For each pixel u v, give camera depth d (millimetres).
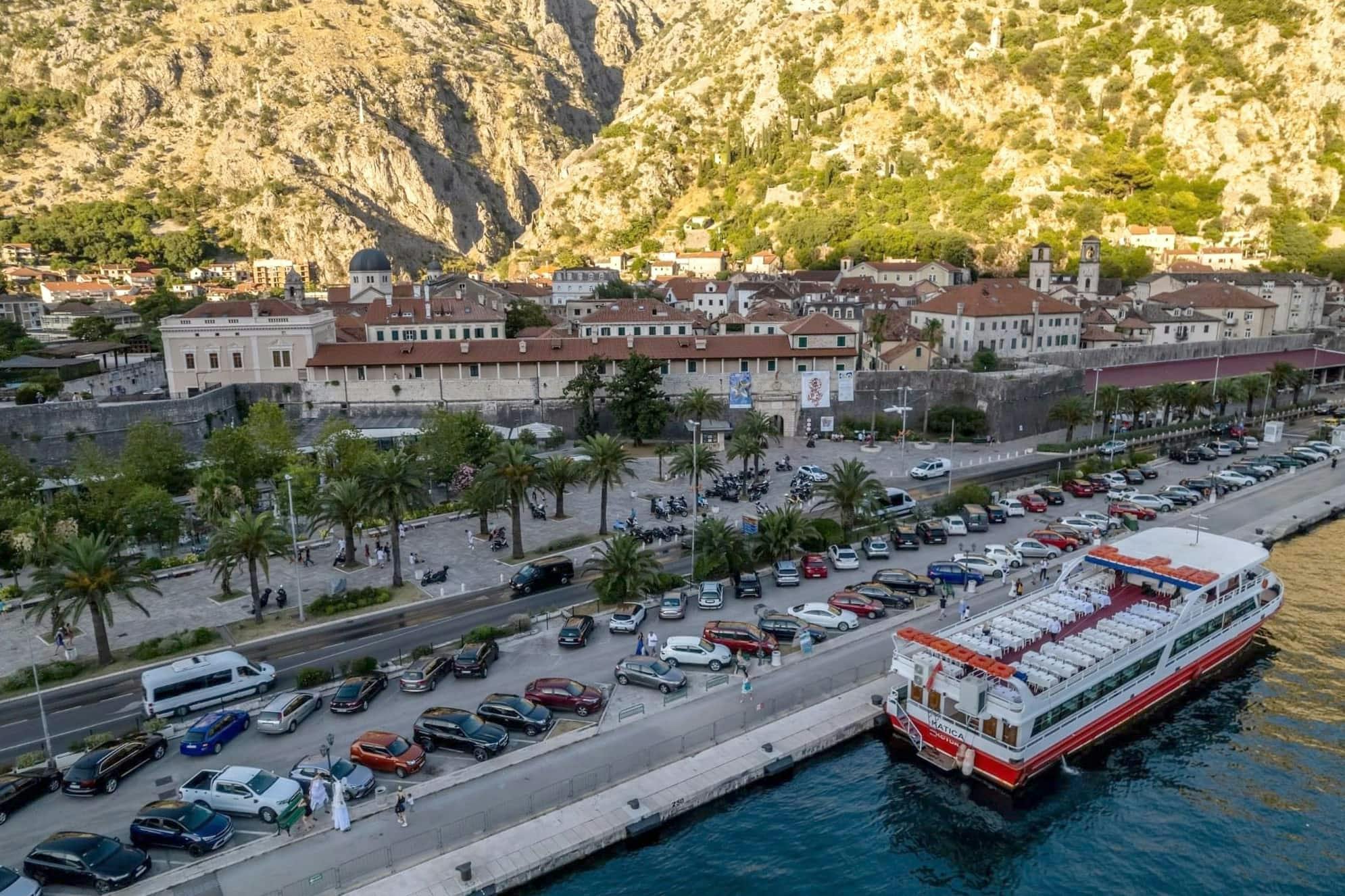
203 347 121750
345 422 96562
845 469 78938
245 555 62781
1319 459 112188
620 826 40031
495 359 119562
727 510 87562
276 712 47406
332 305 174125
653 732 47594
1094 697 50125
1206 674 59469
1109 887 40125
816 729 48531
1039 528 82312
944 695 47656
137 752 43969
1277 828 44125
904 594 64375
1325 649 63000
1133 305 182125
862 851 41719
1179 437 124688
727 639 56750
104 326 173375
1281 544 82938
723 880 39344
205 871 36500
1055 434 127375
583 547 78000
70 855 35531
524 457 75000
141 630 62094
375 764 43438
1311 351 169125
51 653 58531
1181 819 44969
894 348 143750
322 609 64188
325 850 37844
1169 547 63906
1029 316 158250
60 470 85875
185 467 88625
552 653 56906
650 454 112875
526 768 44125
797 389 122938
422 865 37125
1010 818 44812
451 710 46812
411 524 85500
